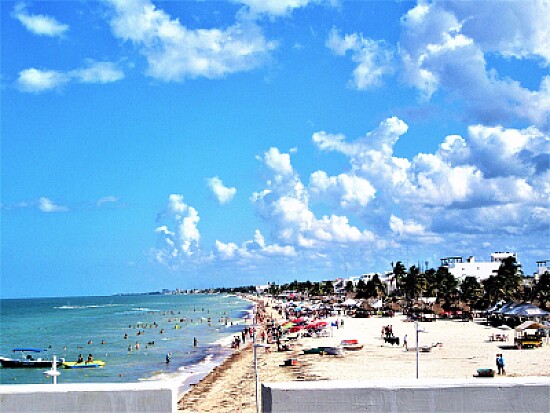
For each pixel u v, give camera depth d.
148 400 6.00
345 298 197.38
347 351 59.53
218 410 33.50
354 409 5.87
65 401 6.01
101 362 61.88
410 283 147.00
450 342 63.56
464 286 131.88
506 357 49.53
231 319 150.12
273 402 5.85
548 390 5.91
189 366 60.00
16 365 63.06
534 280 135.38
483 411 5.89
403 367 46.59
